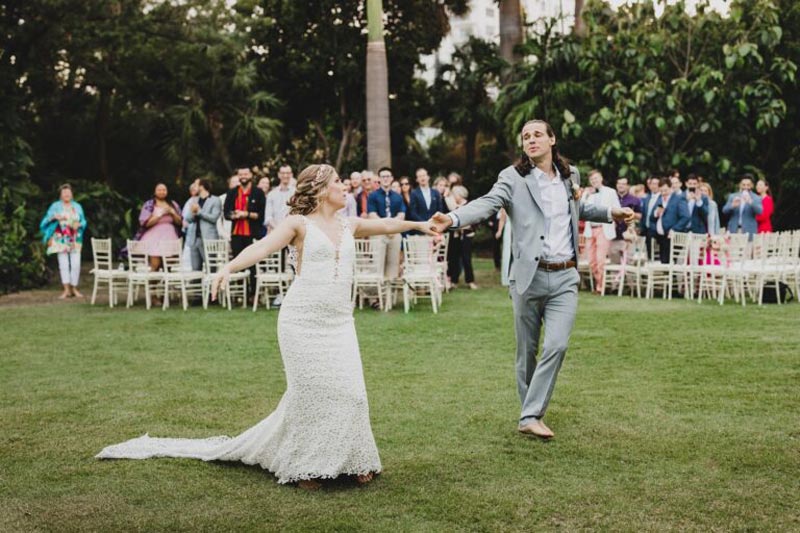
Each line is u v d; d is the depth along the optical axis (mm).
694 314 10023
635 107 15492
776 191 18312
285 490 3986
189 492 3961
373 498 3855
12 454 4574
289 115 26875
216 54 19922
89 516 3662
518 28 19438
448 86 26078
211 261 11359
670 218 12516
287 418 4047
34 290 14609
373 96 16734
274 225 11711
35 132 24422
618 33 16719
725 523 3508
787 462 4301
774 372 6516
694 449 4543
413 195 11922
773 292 11258
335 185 4156
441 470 4242
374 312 10703
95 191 21016
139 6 18766
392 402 5688
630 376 6461
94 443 4781
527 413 4816
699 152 16219
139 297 13094
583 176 16641
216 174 25422
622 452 4508
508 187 4766
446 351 7707
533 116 17578
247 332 9062
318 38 24984
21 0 16891
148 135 26203
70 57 19375
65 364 7203
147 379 6547
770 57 16359
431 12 25672
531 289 4777
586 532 3434
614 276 12789
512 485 4004
